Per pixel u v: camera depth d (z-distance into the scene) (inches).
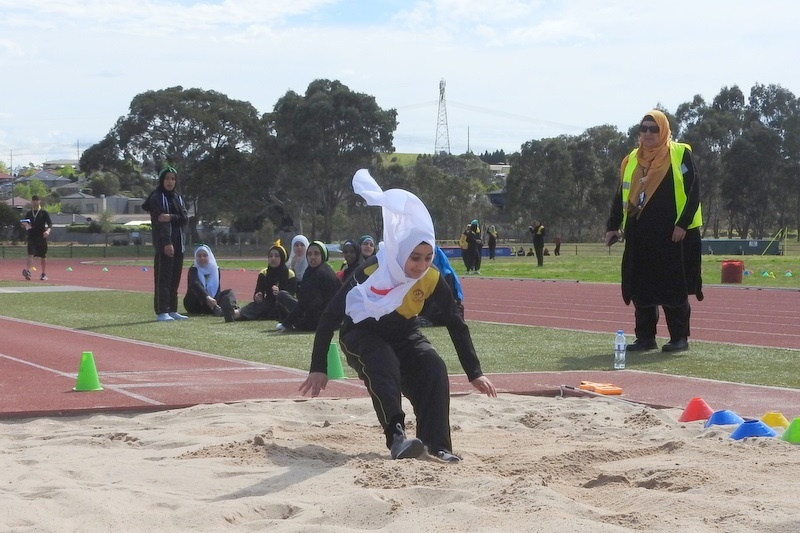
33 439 303.6
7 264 2149.4
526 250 2851.9
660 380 440.1
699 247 558.6
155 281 758.5
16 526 187.2
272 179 3403.1
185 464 246.1
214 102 3336.6
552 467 243.4
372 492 205.2
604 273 1502.2
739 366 486.6
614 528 175.3
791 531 173.6
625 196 556.7
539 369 478.3
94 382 413.4
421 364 262.7
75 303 954.1
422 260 252.7
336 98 3376.0
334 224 3673.7
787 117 3668.8
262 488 221.1
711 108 3821.4
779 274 1498.5
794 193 3631.9
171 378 446.0
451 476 227.0
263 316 746.2
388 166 3801.7
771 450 262.7
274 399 379.6
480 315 812.0
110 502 202.1
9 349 564.4
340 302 264.4
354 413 355.3
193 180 3326.8
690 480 222.2
